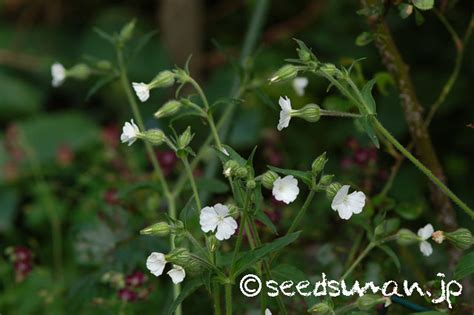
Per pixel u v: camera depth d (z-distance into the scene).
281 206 1.54
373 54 2.18
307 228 1.53
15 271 1.63
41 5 3.19
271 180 1.16
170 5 2.76
